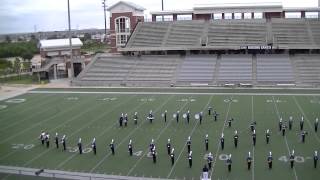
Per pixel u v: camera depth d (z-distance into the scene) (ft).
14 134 115.44
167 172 83.10
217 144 100.07
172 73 201.36
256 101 149.79
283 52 210.38
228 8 233.55
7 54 326.24
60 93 180.65
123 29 248.32
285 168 83.41
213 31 222.07
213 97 159.84
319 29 214.90
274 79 188.03
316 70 190.80
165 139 105.70
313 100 148.66
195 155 92.84
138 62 214.48
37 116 136.87
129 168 86.07
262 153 92.73
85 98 165.99
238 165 85.71
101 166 87.81
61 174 82.43
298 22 221.46
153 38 226.38
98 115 134.72
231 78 192.13
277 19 225.35
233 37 215.92
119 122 121.90
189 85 190.70
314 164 83.51
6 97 174.81
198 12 238.89
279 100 150.30
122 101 156.97
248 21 225.76
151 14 247.29
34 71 230.07
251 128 110.93
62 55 263.08
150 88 187.11
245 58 206.28
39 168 87.45
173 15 246.06
